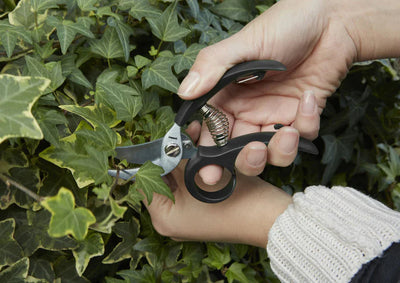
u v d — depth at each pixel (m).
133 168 0.61
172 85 0.70
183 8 0.83
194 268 0.78
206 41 0.80
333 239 0.57
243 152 0.61
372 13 0.80
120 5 0.72
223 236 0.75
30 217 0.60
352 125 0.98
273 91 0.81
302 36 0.73
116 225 0.70
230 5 0.89
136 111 0.66
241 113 0.82
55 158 0.57
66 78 0.68
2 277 0.56
